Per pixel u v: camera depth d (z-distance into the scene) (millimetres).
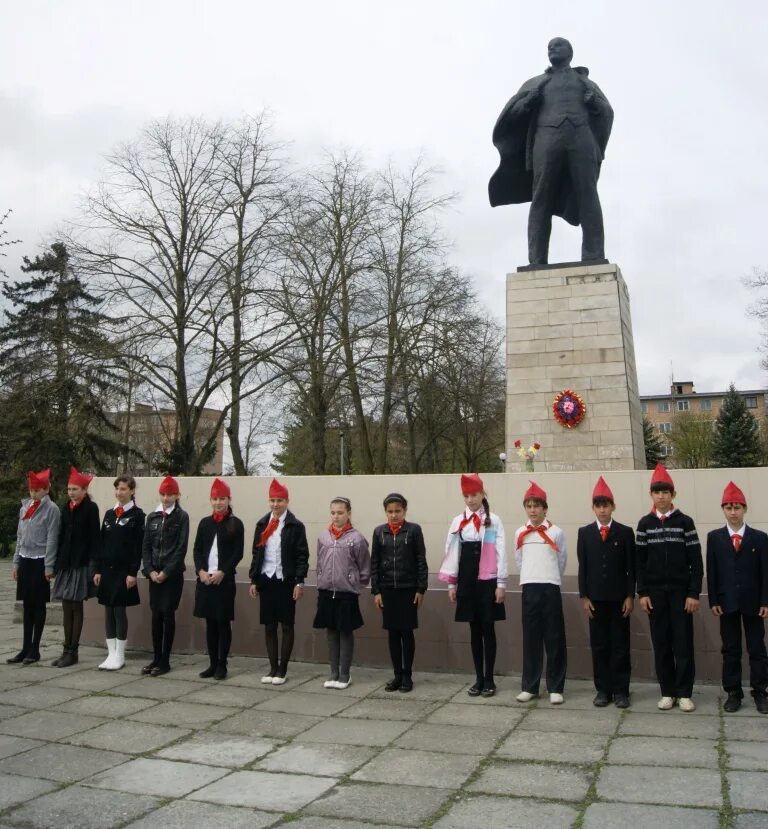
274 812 4105
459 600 6906
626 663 6426
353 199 24078
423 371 24797
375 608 8320
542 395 11250
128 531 8180
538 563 6766
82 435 26016
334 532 7445
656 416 85250
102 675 7793
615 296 11305
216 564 7754
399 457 34344
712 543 6371
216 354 21875
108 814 4113
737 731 5473
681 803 4062
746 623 6203
